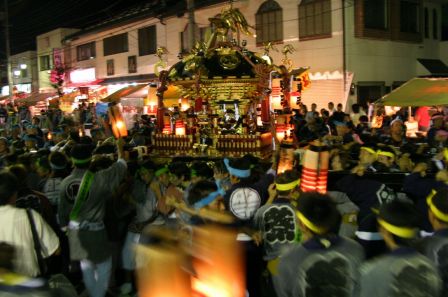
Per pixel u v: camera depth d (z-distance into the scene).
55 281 3.08
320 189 4.96
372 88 19.28
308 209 3.20
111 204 5.80
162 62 10.12
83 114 20.62
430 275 2.93
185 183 5.96
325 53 18.70
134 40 27.91
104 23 30.25
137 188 5.95
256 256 4.94
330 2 18.36
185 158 8.58
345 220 5.25
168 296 3.05
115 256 6.18
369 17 19.02
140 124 17.95
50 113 20.73
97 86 29.31
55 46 36.25
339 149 6.75
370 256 4.70
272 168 6.50
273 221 4.59
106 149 7.14
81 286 6.36
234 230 4.04
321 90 18.83
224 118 9.29
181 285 3.10
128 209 5.91
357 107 14.51
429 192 5.09
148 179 5.94
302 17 19.28
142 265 3.14
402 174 5.92
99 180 5.58
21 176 5.45
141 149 7.82
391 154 6.29
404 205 3.11
